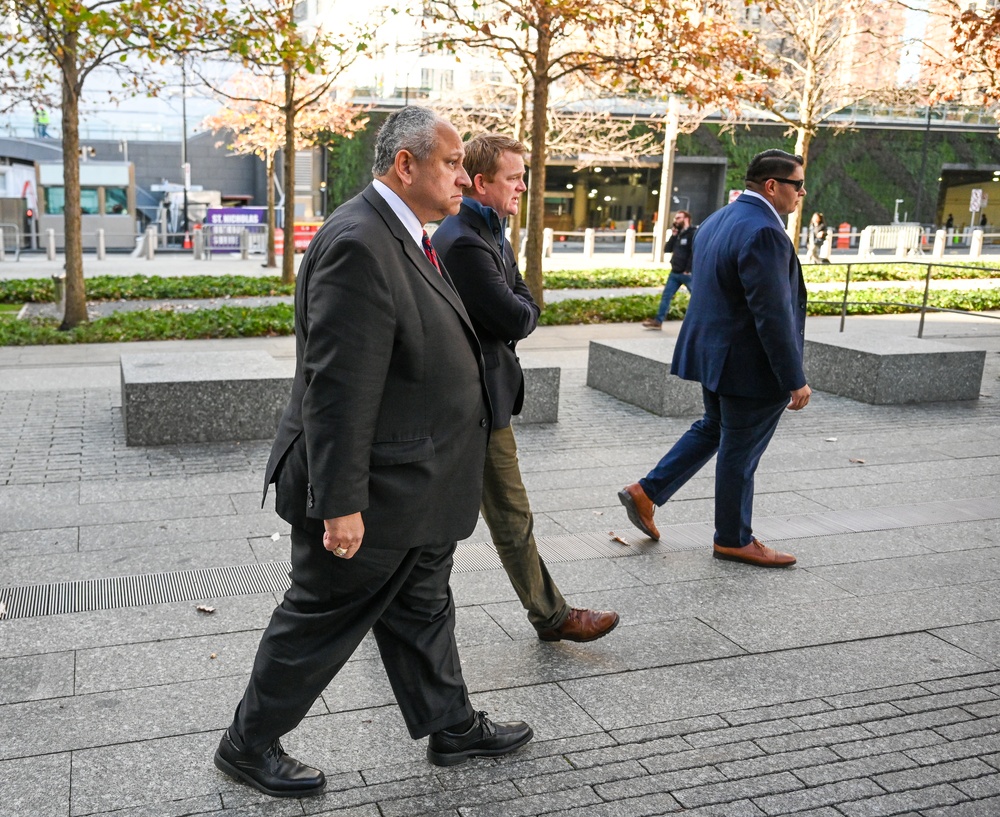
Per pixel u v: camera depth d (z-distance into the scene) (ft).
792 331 13.57
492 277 10.31
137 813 8.59
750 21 73.51
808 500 18.85
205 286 60.64
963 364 28.81
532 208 46.70
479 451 8.83
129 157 165.37
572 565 15.12
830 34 73.36
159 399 21.98
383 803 8.89
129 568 14.69
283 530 16.63
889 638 12.71
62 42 41.06
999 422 26.16
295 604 8.48
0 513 17.25
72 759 9.39
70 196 42.22
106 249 106.93
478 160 10.59
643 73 47.29
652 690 11.18
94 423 24.26
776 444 23.36
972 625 13.16
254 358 25.35
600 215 172.24
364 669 11.47
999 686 11.46
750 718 10.59
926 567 15.31
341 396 7.58
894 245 117.80
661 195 100.32
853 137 161.58
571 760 9.69
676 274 44.93
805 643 12.50
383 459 8.07
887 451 22.85
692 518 17.66
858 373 28.68
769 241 13.43
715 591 14.15
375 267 7.65
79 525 16.70
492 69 96.02
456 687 9.27
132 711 10.33
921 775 9.54
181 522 16.96
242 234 94.84
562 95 76.23
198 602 13.33
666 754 9.82
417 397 8.18
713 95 47.93
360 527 7.89
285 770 8.98
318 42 50.52
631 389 27.76
